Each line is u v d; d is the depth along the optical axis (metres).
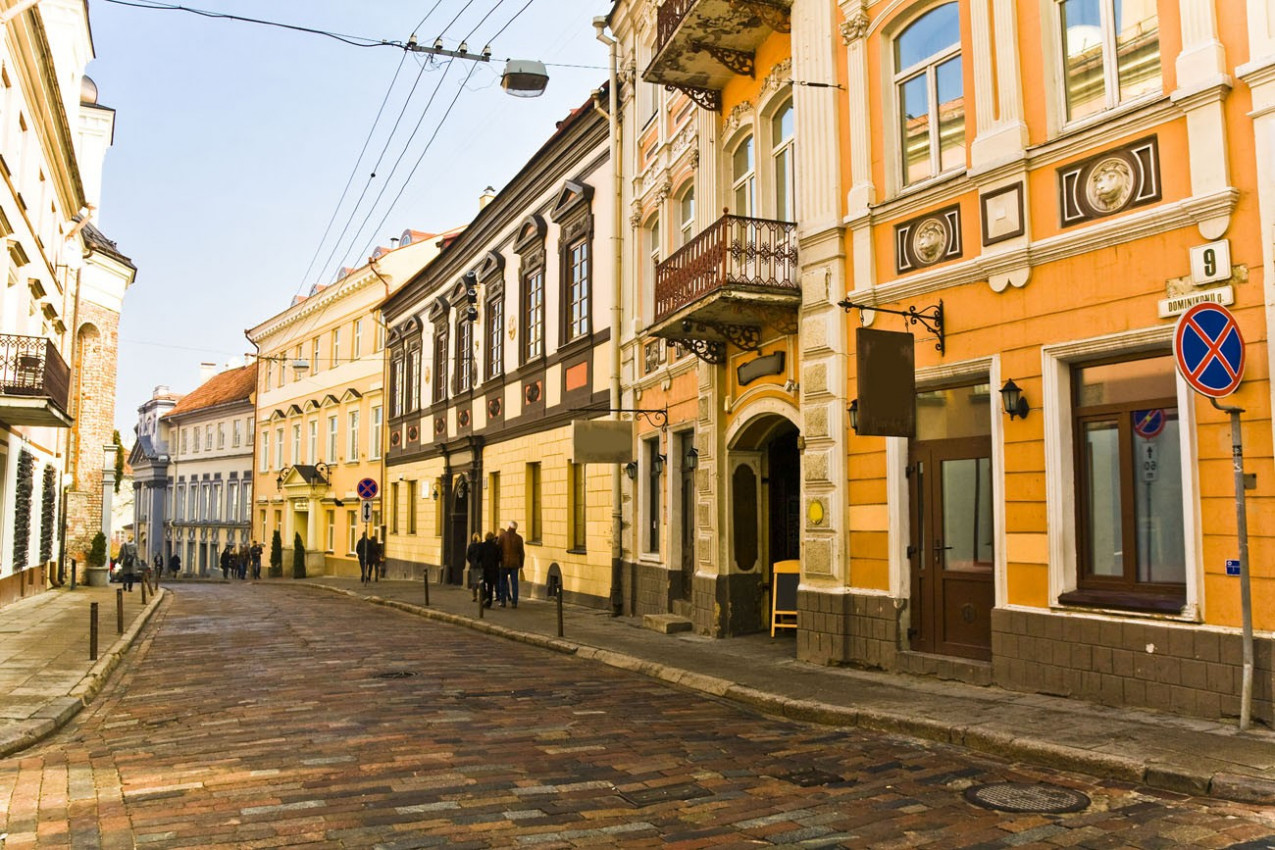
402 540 35.22
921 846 5.35
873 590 11.39
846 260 11.92
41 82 19.36
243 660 13.18
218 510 56.69
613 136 19.78
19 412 17.84
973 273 10.16
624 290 19.47
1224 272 7.96
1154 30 8.80
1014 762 7.25
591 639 14.91
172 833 5.57
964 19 10.50
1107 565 9.04
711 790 6.46
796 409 12.95
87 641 14.94
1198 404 8.13
